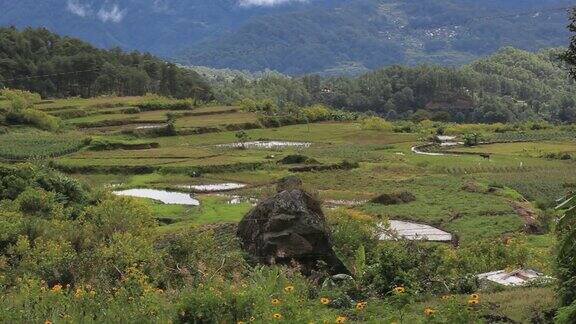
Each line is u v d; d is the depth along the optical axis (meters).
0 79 123.81
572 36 16.27
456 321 10.73
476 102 174.88
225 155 71.31
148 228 28.25
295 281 16.16
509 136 104.56
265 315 11.27
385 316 12.74
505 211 44.81
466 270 21.81
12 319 12.00
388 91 187.00
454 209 45.50
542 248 31.09
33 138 77.31
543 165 70.62
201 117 107.94
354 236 23.23
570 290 12.55
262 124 106.44
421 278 17.55
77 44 159.62
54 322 11.70
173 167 62.06
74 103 108.69
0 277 17.47
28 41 145.62
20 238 22.67
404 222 42.09
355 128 108.69
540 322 13.03
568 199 9.70
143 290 13.90
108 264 17.61
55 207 32.25
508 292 16.55
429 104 177.00
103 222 27.03
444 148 87.69
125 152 72.25
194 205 46.75
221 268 17.62
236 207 45.38
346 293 16.14
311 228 20.27
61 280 17.45
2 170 37.66
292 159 67.31
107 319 12.07
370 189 54.12
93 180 57.75
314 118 118.50
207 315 11.66
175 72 155.25
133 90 141.62
